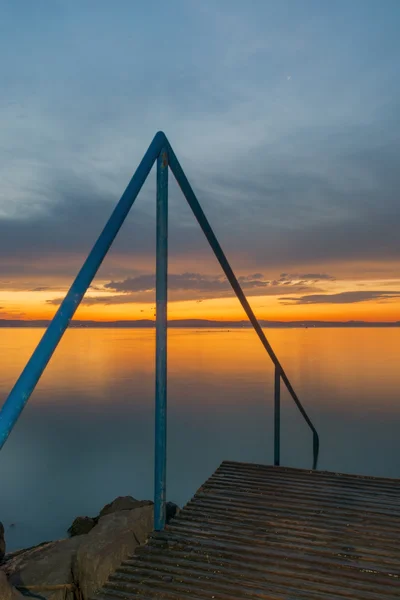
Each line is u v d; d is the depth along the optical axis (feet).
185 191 13.16
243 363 137.49
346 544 11.46
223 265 15.39
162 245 12.34
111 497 31.63
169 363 140.46
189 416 60.23
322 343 275.18
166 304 12.45
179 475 35.58
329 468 35.60
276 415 20.48
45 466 39.55
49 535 25.39
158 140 11.93
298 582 9.87
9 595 9.68
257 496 14.67
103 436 51.42
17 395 7.57
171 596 9.49
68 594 11.78
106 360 161.79
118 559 12.69
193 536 11.99
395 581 9.86
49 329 8.20
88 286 8.98
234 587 9.73
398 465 36.24
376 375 100.94
